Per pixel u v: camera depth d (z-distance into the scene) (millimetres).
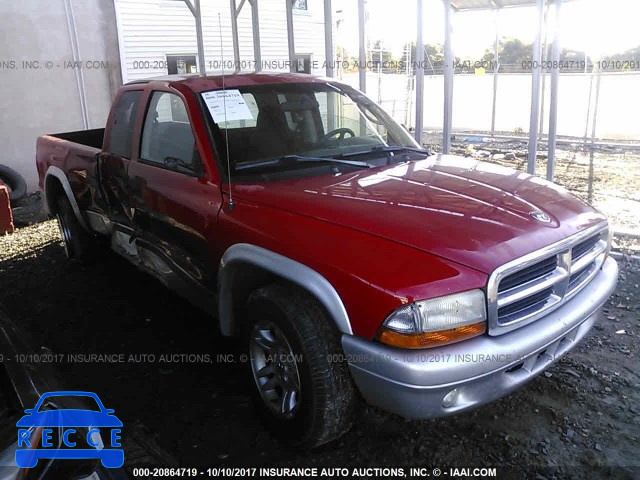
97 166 4633
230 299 3213
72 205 5270
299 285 2631
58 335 4207
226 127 3338
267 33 13648
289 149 3619
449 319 2338
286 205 2928
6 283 5332
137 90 4242
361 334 2416
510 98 15742
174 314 4535
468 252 2467
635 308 4352
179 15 11812
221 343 4055
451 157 4047
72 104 10031
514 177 3521
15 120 9453
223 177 3279
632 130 13547
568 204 3141
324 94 4109
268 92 3871
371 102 4430
